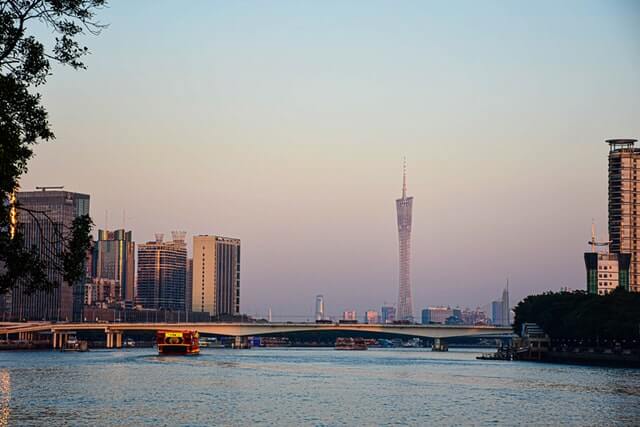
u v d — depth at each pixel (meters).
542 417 171.62
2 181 75.19
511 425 160.88
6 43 74.94
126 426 156.12
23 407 184.75
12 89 75.31
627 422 164.25
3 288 78.38
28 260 78.50
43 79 77.50
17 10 75.56
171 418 168.00
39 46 76.56
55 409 181.12
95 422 160.88
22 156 77.06
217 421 164.88
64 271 79.62
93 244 81.19
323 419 169.25
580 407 188.25
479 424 162.38
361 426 159.75
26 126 76.81
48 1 75.69
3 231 77.94
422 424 162.50
